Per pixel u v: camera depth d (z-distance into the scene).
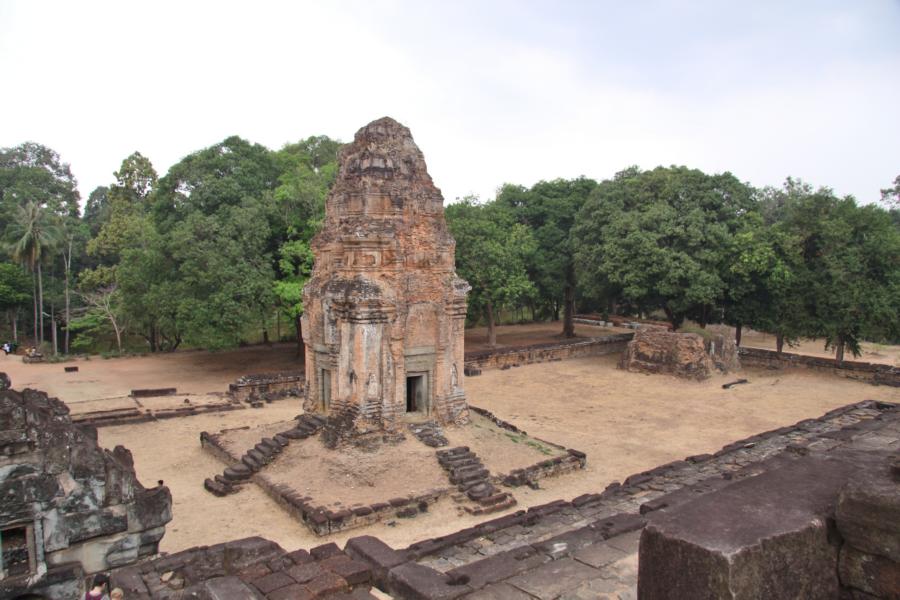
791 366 43.88
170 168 43.59
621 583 8.91
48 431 12.41
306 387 25.47
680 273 42.09
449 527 17.66
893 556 5.27
